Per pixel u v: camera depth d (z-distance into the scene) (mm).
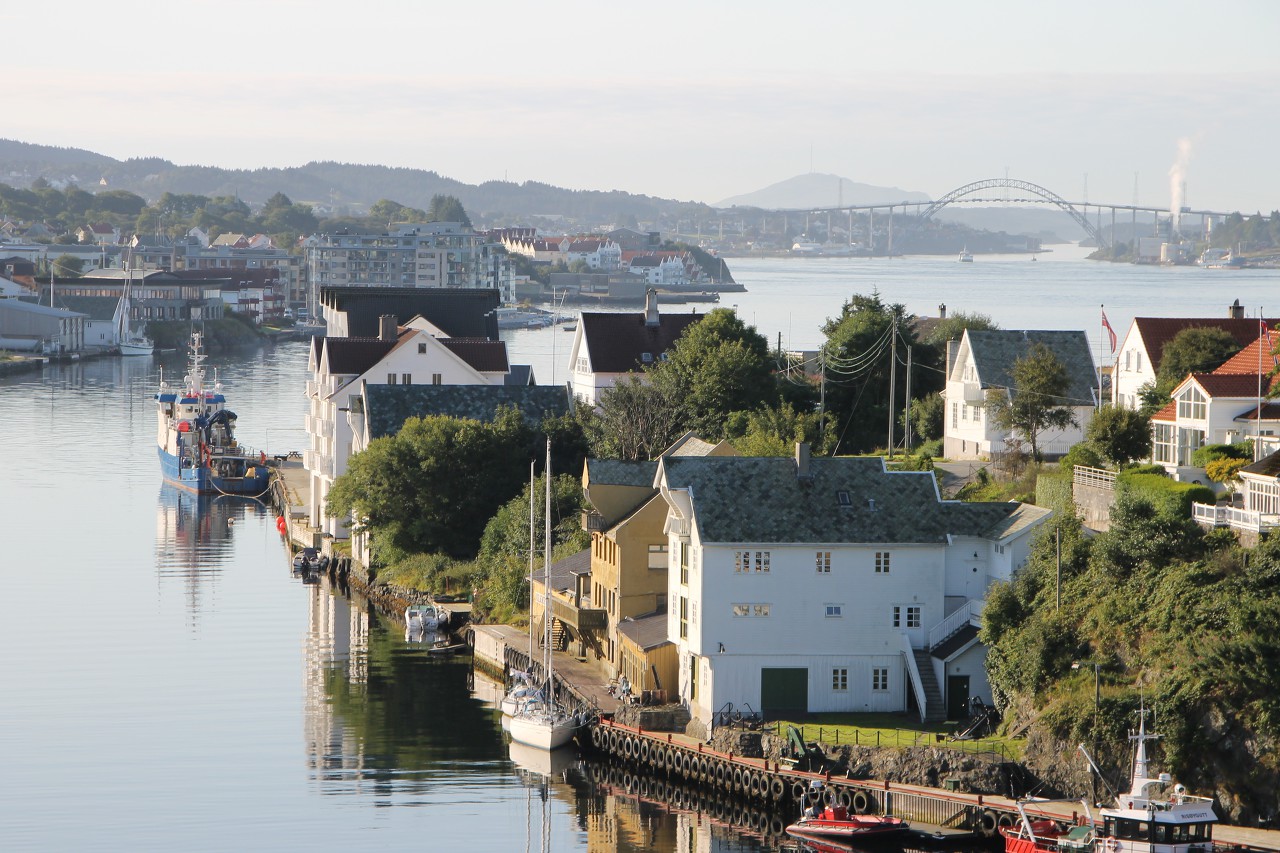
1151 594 141250
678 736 156875
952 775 138625
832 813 134500
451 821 143375
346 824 142125
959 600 159250
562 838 138875
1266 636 130000
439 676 192000
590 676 180750
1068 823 127812
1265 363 178875
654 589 177500
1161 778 121938
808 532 157125
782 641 156875
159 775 154875
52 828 140875
